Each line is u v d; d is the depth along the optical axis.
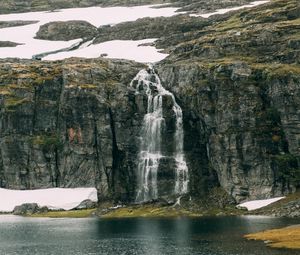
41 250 161.00
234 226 191.75
